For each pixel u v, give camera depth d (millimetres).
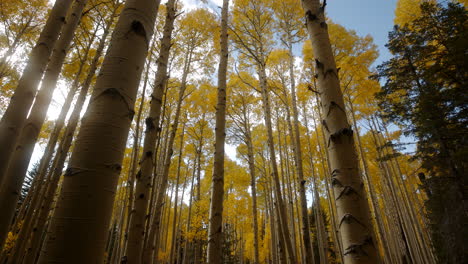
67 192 926
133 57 1169
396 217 15055
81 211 898
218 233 3463
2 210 2582
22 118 2729
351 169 1496
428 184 8227
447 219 7348
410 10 10672
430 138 7789
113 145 1016
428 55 8383
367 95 11188
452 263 6965
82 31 7027
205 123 12750
